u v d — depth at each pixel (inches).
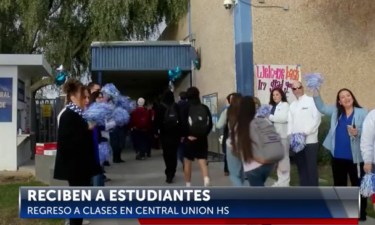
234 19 491.8
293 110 290.4
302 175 290.4
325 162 456.8
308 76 277.3
